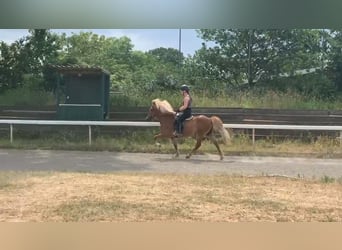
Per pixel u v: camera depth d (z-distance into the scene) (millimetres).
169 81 14055
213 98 13297
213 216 5039
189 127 10281
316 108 12789
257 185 6871
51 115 12453
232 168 8945
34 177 7227
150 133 12016
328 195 6180
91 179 7125
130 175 7621
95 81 11992
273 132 11945
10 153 10594
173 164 9391
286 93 13289
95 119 11914
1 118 12492
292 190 6508
